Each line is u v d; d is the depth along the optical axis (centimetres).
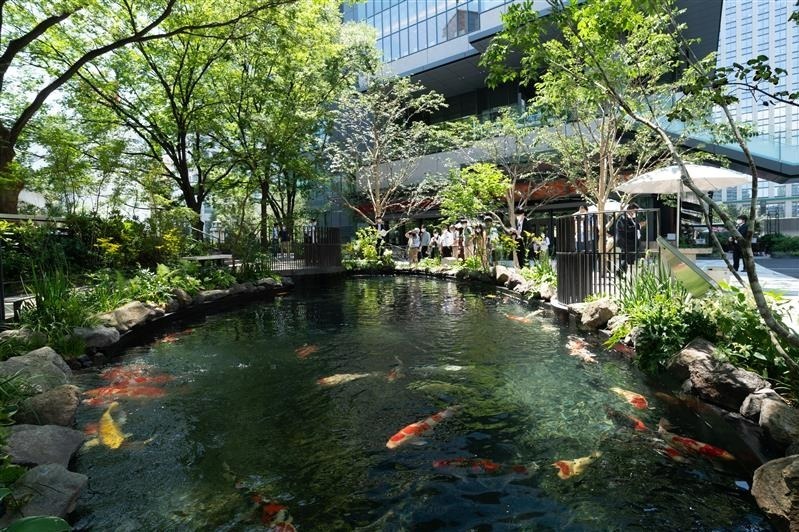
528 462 405
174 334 913
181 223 1459
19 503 310
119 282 978
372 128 2555
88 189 1494
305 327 970
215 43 1738
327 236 2055
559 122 1656
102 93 1675
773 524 313
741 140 367
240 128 1962
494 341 813
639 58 1102
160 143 1830
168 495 367
